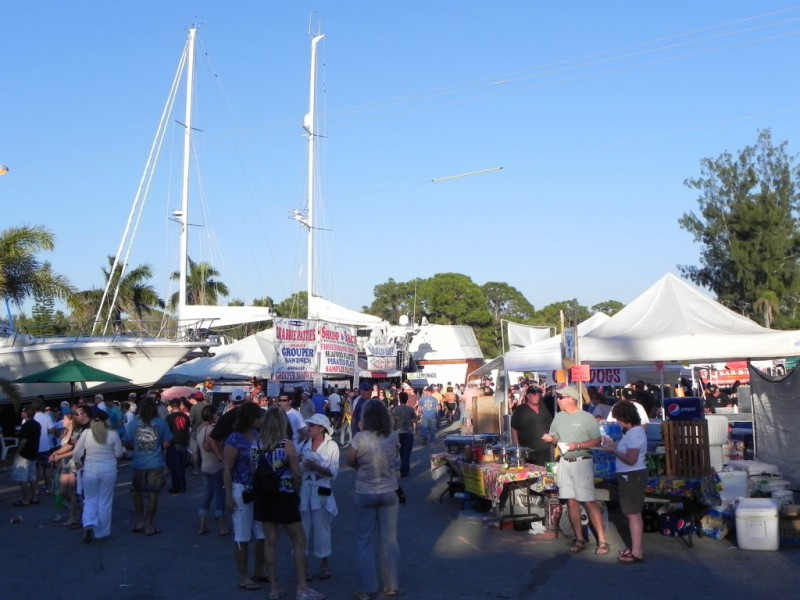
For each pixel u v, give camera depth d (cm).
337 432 2767
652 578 816
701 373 3119
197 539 1080
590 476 931
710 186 5097
